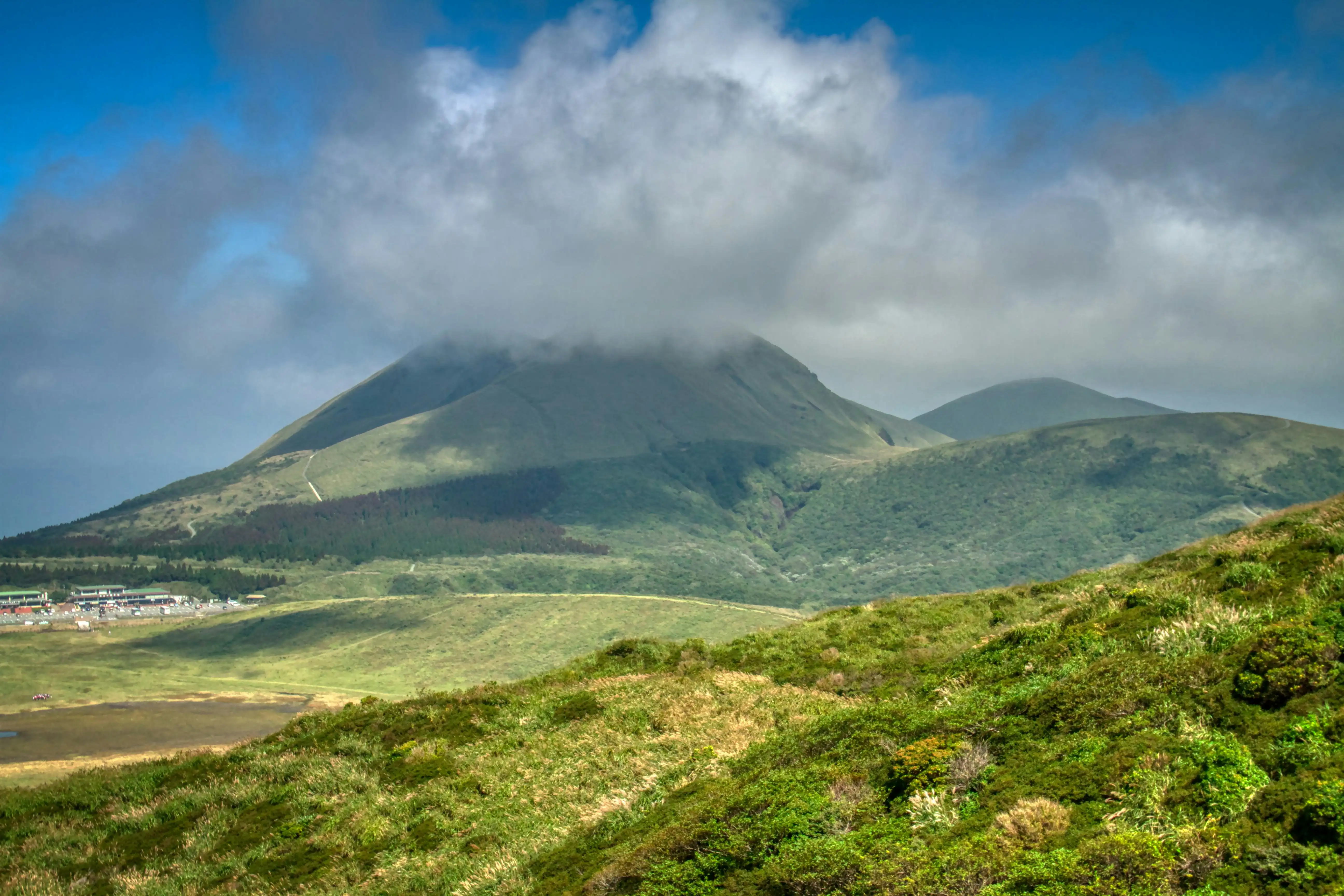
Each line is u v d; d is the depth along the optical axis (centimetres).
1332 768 867
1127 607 2053
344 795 2305
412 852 1917
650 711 2461
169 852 2220
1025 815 1008
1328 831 777
